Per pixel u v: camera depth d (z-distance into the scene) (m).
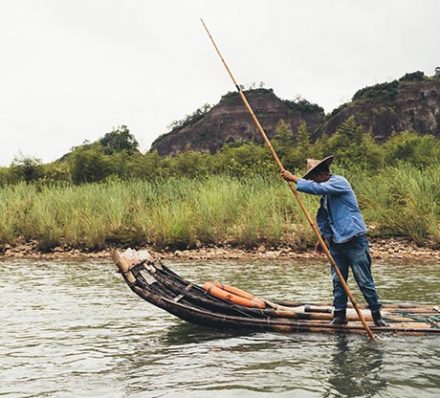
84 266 13.44
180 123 153.25
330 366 5.74
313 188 7.07
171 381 5.37
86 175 30.95
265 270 12.66
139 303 9.17
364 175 22.05
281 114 136.00
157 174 32.44
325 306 7.92
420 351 6.23
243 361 5.95
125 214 17.39
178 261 14.14
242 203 18.09
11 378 5.55
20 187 21.31
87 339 6.99
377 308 7.12
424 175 19.52
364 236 7.11
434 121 107.19
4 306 8.91
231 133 134.00
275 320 7.32
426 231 16.16
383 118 105.44
